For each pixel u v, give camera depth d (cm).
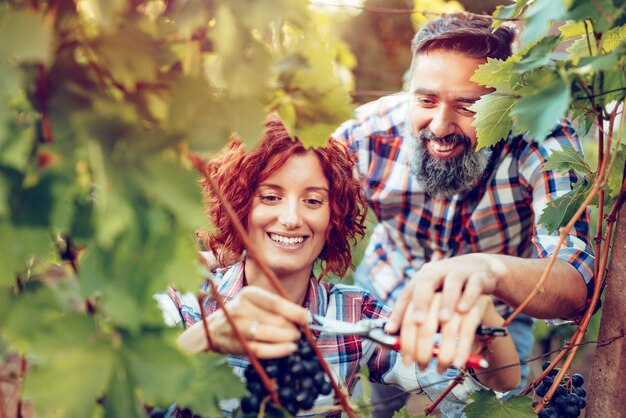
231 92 105
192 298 172
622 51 121
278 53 116
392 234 263
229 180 173
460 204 238
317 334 171
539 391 172
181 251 102
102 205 93
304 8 113
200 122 104
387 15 473
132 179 97
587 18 116
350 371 171
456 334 125
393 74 500
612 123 141
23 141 95
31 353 103
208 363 119
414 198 246
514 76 135
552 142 215
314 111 125
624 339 152
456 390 165
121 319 98
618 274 153
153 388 103
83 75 99
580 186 170
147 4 107
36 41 88
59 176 96
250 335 122
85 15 100
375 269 278
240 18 102
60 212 97
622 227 152
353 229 192
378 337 129
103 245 99
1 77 90
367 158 253
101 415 105
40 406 97
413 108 212
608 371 154
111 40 99
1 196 92
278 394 122
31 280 112
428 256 259
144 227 99
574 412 165
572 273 166
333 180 175
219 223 180
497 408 147
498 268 142
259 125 107
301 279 178
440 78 200
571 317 167
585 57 123
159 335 105
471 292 129
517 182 228
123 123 97
